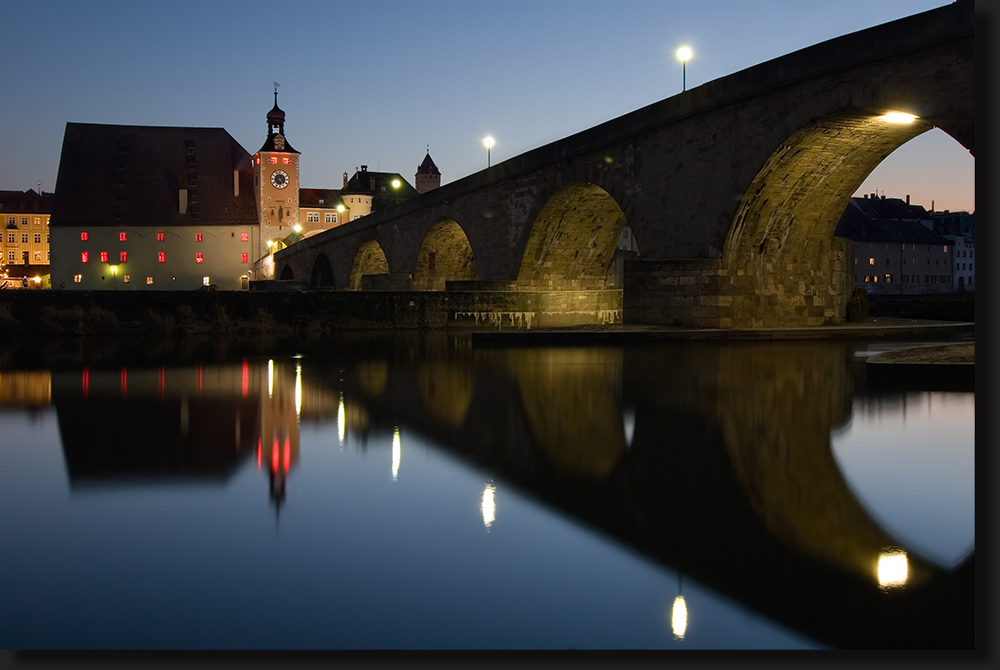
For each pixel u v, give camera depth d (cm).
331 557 475
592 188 3194
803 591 422
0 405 1102
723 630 376
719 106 2336
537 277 3684
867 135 2128
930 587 423
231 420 963
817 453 754
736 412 991
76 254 11044
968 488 623
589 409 1026
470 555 477
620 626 381
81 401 1139
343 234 6738
